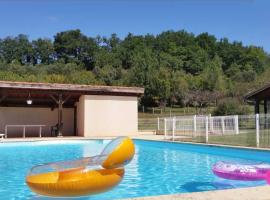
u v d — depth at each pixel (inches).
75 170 238.5
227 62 3978.8
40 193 235.6
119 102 913.5
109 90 890.7
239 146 535.5
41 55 3745.1
